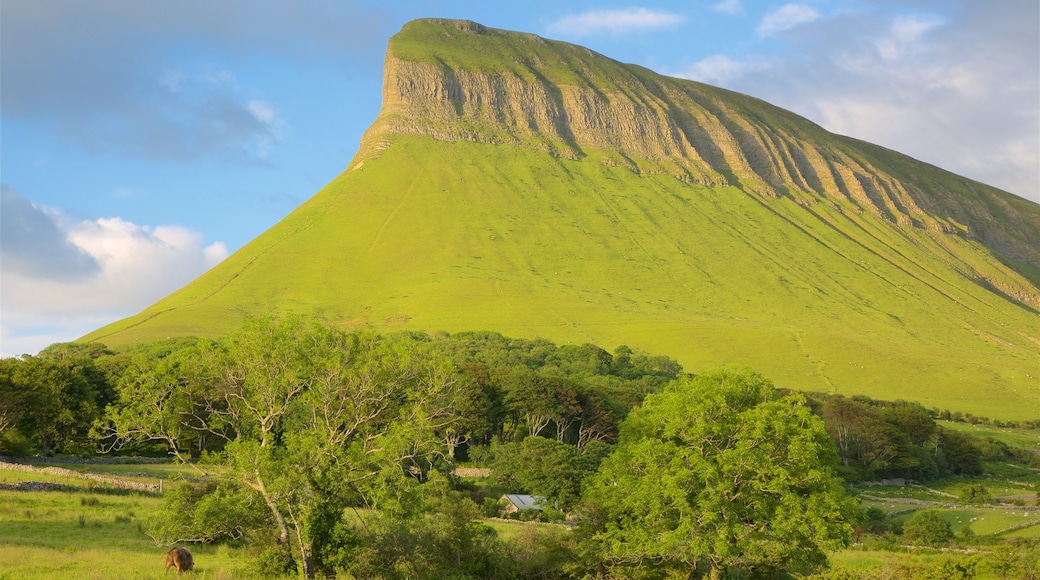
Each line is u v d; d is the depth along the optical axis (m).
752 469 45.53
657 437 49.38
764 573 50.19
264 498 40.75
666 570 48.28
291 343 42.94
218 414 44.25
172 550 37.81
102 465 81.12
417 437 40.94
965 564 54.78
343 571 41.47
